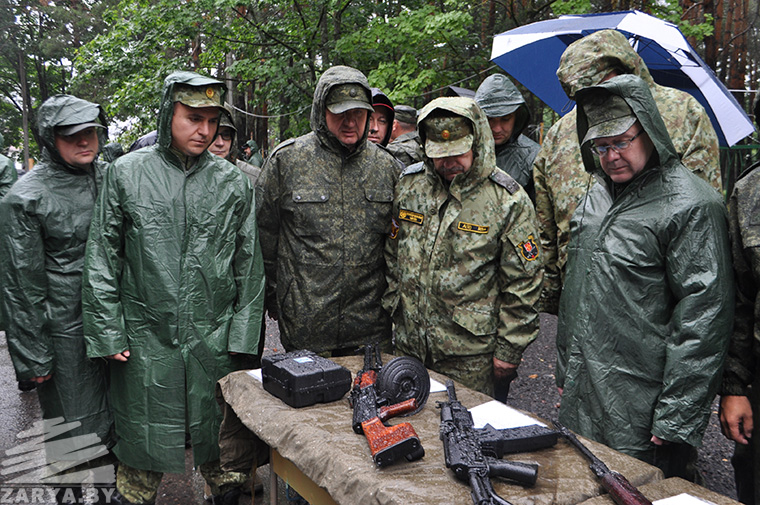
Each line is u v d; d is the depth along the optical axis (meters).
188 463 3.79
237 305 2.99
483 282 2.90
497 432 1.95
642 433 2.22
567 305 2.53
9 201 2.83
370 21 9.58
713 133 2.81
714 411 4.27
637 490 1.62
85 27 29.20
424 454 1.89
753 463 2.24
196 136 2.79
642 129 2.14
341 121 3.04
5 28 33.56
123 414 2.82
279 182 3.21
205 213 2.87
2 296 2.84
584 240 2.46
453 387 2.39
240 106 17.30
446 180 2.90
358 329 3.28
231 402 2.53
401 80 8.26
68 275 2.95
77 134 2.92
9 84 38.03
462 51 10.18
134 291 2.79
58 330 2.94
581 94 2.22
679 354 2.05
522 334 2.90
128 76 10.48
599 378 2.31
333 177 3.16
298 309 3.19
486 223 2.84
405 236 3.05
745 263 2.15
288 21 9.98
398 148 4.58
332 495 1.82
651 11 8.47
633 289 2.22
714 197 2.12
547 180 3.23
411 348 3.05
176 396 2.79
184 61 10.52
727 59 10.14
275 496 2.50
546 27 4.86
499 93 4.00
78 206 2.99
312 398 2.30
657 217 2.15
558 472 1.78
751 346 2.23
